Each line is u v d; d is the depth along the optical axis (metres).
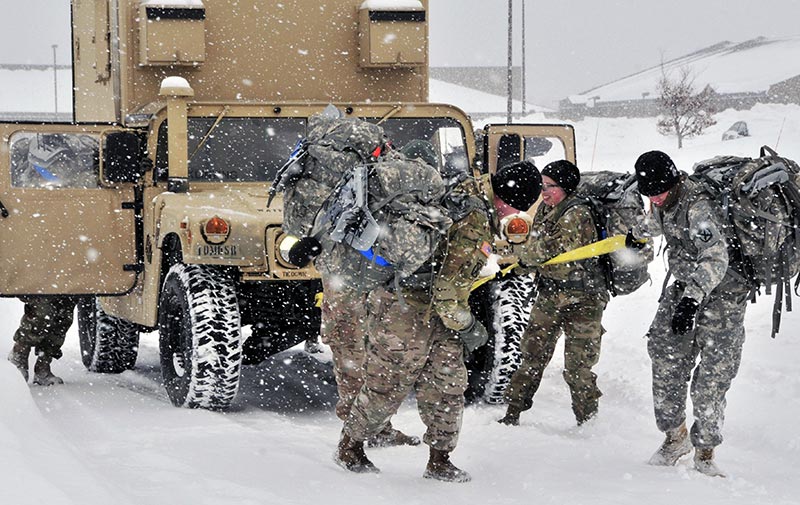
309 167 5.84
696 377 5.96
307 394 8.89
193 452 5.82
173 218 7.67
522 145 9.08
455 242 5.41
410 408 8.02
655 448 6.56
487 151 9.07
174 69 9.31
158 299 8.22
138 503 4.44
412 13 9.55
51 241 8.32
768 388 7.66
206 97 9.38
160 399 8.34
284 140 8.80
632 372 8.63
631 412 7.55
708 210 5.78
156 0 9.00
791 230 5.86
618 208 7.00
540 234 7.08
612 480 5.67
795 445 6.45
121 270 8.46
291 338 8.59
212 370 7.44
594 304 7.13
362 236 5.30
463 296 5.44
